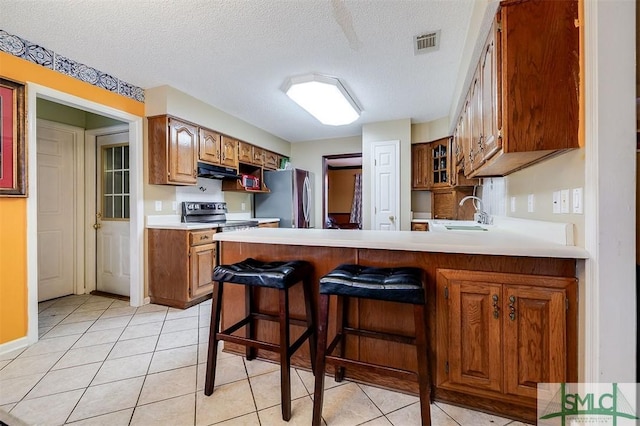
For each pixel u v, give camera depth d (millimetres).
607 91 1139
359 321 1702
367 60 2537
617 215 1144
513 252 1303
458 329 1438
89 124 3492
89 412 1457
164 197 3309
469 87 2277
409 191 4129
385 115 4004
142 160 3070
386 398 1573
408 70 2717
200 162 3428
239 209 4637
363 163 4359
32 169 2229
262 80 2918
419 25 2057
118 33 2133
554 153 1420
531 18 1300
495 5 1382
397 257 1607
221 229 3361
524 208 1965
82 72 2572
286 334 1479
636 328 1156
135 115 3014
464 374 1428
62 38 2195
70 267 3408
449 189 4262
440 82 2971
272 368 1881
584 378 1237
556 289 1284
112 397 1573
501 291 1359
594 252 1172
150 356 2016
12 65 2139
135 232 3021
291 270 1581
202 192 3883
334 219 8664
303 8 1883
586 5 1189
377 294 1334
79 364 1908
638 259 1227
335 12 1925
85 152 3510
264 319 1896
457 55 2449
